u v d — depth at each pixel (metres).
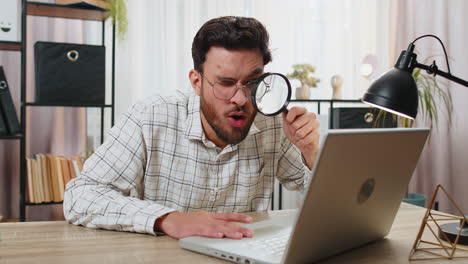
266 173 1.46
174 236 0.96
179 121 1.36
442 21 3.36
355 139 0.72
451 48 3.38
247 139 1.39
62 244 0.91
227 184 1.36
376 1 3.33
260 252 0.80
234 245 0.84
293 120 1.18
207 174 1.36
